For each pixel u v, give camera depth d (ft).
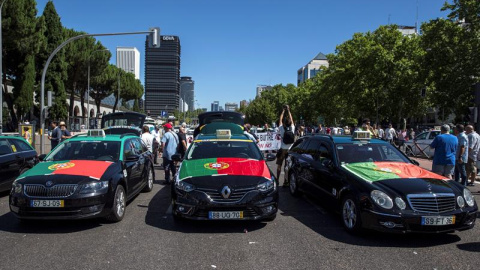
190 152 24.09
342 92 118.11
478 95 36.50
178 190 18.98
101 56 137.28
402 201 16.61
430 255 15.38
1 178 26.45
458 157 30.14
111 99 279.69
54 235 17.89
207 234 18.12
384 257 15.11
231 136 26.35
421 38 97.40
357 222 17.61
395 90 103.96
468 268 14.01
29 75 106.73
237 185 18.54
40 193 18.15
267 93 296.51
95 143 23.99
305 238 17.58
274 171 44.27
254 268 13.88
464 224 16.88
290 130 31.60
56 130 46.09
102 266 13.98
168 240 17.13
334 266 14.12
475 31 84.99
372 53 102.06
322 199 22.33
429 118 172.76
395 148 23.45
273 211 19.11
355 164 21.09
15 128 110.83
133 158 23.09
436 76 92.63
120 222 20.35
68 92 170.50
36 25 94.99
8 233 18.20
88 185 18.61
